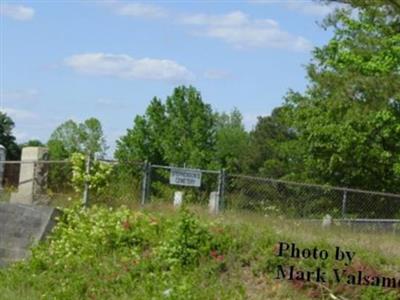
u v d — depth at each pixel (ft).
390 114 121.39
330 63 127.65
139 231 57.47
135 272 52.39
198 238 53.47
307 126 141.08
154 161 192.13
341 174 141.59
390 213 75.87
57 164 68.90
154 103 196.95
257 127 244.22
